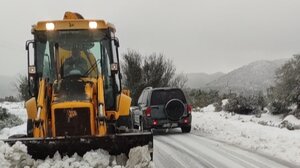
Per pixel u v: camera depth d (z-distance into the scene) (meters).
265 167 10.20
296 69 26.50
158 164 10.79
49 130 8.60
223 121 21.27
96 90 8.88
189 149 13.38
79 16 10.77
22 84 36.03
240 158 11.52
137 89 35.03
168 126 18.33
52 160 7.66
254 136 15.29
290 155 11.70
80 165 7.49
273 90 28.42
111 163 7.77
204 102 38.34
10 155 7.16
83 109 8.38
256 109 29.62
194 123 21.58
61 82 8.97
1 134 16.50
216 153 12.45
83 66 9.68
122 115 9.83
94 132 8.40
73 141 7.72
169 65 36.81
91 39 9.84
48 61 9.66
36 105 9.35
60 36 9.80
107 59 9.84
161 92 18.61
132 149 7.70
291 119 24.34
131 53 35.91
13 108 34.66
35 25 9.88
